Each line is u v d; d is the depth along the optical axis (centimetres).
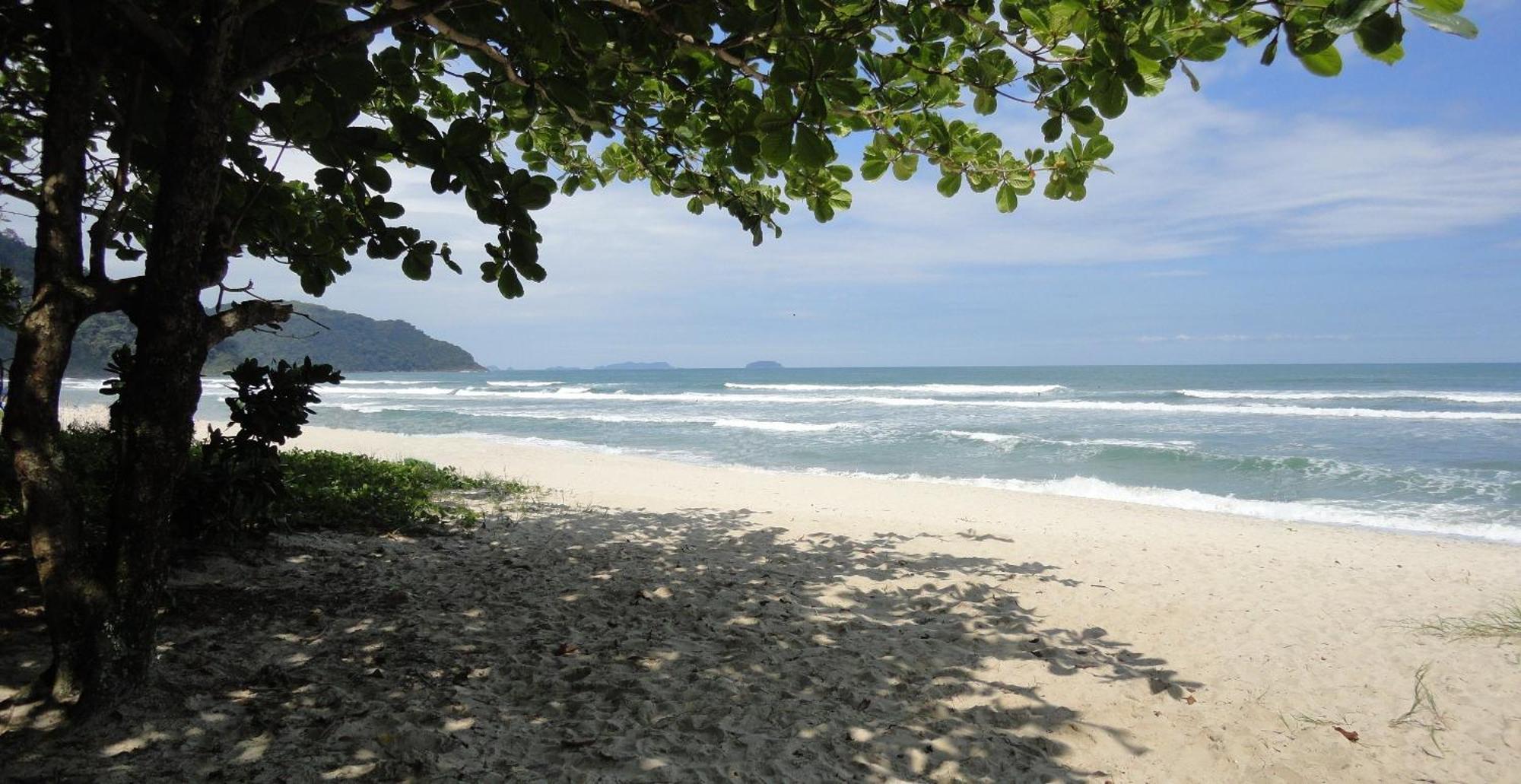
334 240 445
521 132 535
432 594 560
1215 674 505
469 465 1600
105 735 305
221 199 412
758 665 471
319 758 315
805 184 479
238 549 593
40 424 303
